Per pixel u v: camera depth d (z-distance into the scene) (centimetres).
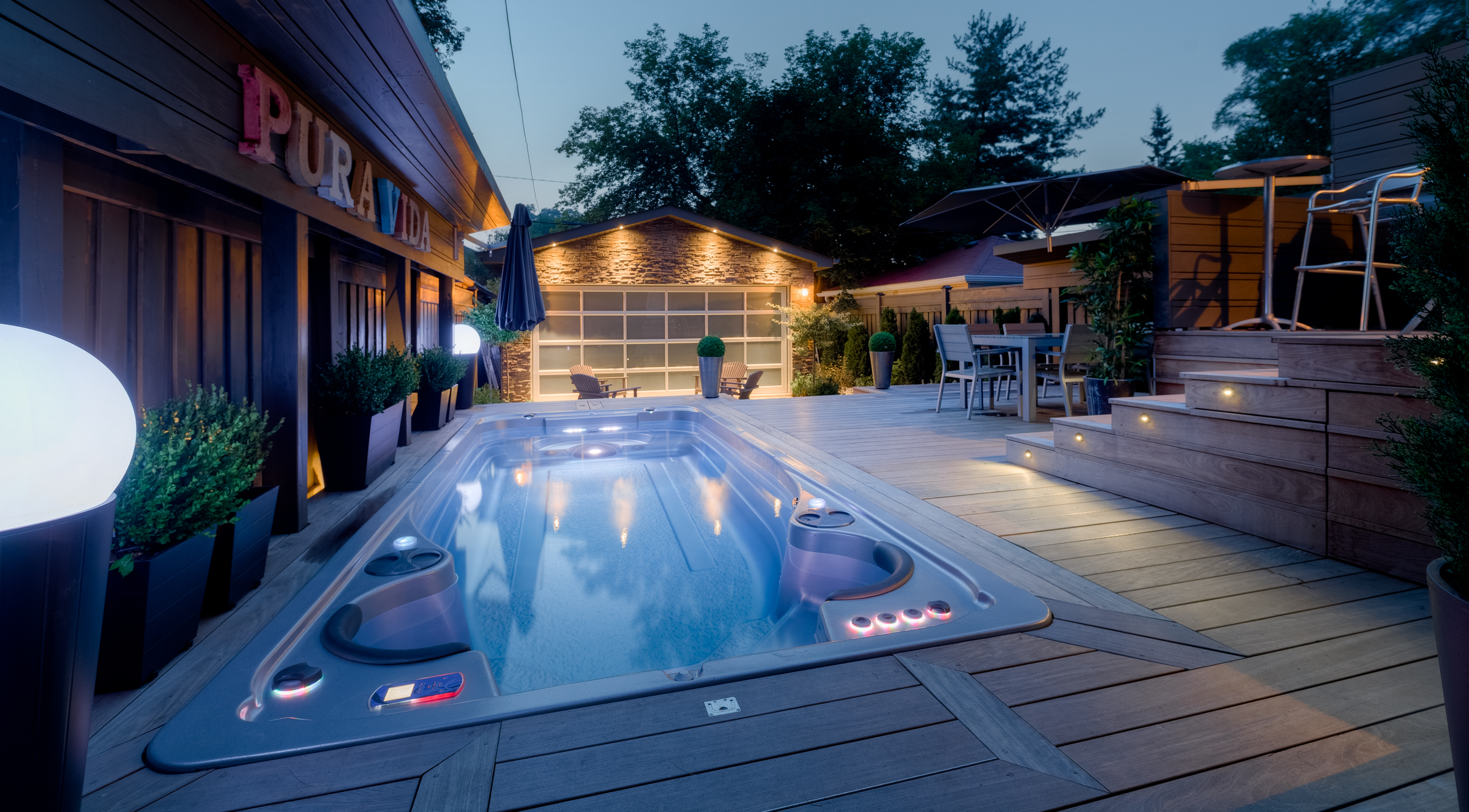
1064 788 141
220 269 323
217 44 263
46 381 111
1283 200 546
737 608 311
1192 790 141
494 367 1306
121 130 204
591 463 638
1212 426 332
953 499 379
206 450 210
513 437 762
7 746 105
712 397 977
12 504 105
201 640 212
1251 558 283
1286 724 164
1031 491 398
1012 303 1023
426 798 138
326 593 240
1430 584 124
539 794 140
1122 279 540
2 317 175
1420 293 128
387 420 458
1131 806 137
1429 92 124
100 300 239
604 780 144
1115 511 355
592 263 1219
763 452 529
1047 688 180
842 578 313
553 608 310
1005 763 150
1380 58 1952
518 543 402
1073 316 873
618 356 1261
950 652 200
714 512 470
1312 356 285
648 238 1238
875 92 2022
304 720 165
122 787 140
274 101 301
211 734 157
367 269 547
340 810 135
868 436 596
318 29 297
